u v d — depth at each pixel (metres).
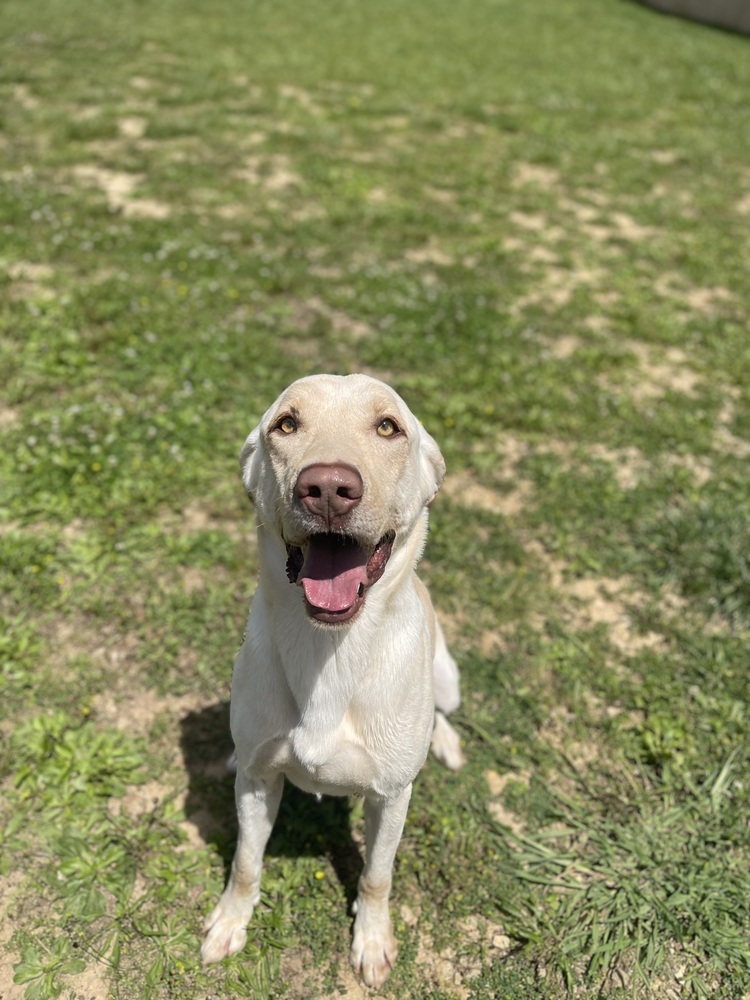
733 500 1.75
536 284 2.61
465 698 1.32
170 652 1.32
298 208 2.95
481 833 1.12
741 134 4.30
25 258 2.38
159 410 1.82
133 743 1.18
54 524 1.54
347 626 0.78
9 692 1.24
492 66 5.27
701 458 1.89
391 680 0.87
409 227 2.88
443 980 0.97
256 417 1.82
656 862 1.09
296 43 5.33
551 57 5.68
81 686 1.26
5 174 2.94
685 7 7.77
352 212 2.93
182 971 0.95
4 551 1.44
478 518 1.65
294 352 2.10
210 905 1.02
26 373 1.88
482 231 2.91
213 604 1.41
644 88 5.05
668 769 1.21
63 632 1.35
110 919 1.00
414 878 1.07
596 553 1.59
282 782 0.97
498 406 1.97
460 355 2.15
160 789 1.14
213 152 3.36
